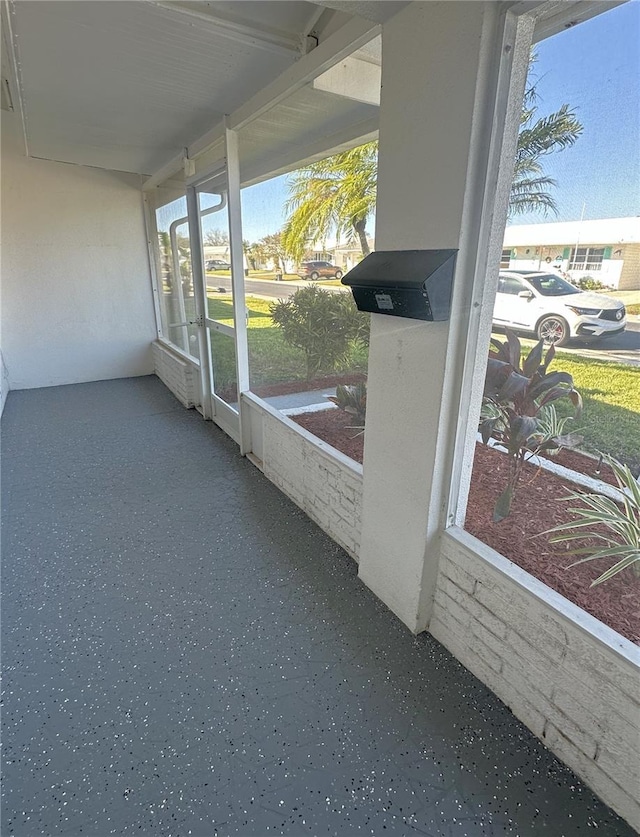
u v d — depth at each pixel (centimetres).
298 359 254
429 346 142
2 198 477
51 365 541
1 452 347
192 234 372
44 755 133
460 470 152
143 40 196
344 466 212
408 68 131
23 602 193
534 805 120
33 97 266
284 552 226
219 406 395
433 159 128
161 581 206
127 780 127
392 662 163
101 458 337
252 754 134
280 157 245
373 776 128
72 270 527
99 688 154
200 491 288
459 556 153
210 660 165
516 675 139
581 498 117
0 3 169
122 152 396
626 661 107
